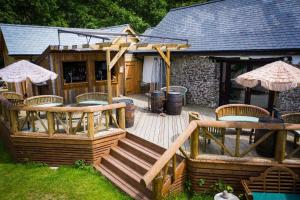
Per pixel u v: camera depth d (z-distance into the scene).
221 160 5.86
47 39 14.19
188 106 11.73
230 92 10.97
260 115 7.18
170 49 9.87
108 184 6.48
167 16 15.66
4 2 26.09
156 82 13.98
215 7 13.55
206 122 5.80
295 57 8.79
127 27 16.25
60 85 10.94
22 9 27.69
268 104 9.80
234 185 5.98
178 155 6.27
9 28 13.59
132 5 31.30
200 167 5.94
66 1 29.61
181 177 5.99
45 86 11.41
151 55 13.73
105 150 7.47
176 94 9.69
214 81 11.22
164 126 8.41
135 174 6.43
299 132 6.06
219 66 11.09
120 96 13.64
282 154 5.71
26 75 6.98
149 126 8.41
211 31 12.03
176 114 9.84
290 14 10.26
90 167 7.19
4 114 8.98
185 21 14.05
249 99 10.38
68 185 6.42
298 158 5.96
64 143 7.28
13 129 7.61
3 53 15.61
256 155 6.20
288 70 5.43
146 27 29.11
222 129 5.99
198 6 14.59
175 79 12.88
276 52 9.02
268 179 5.74
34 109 7.30
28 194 6.08
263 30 10.23
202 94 11.75
